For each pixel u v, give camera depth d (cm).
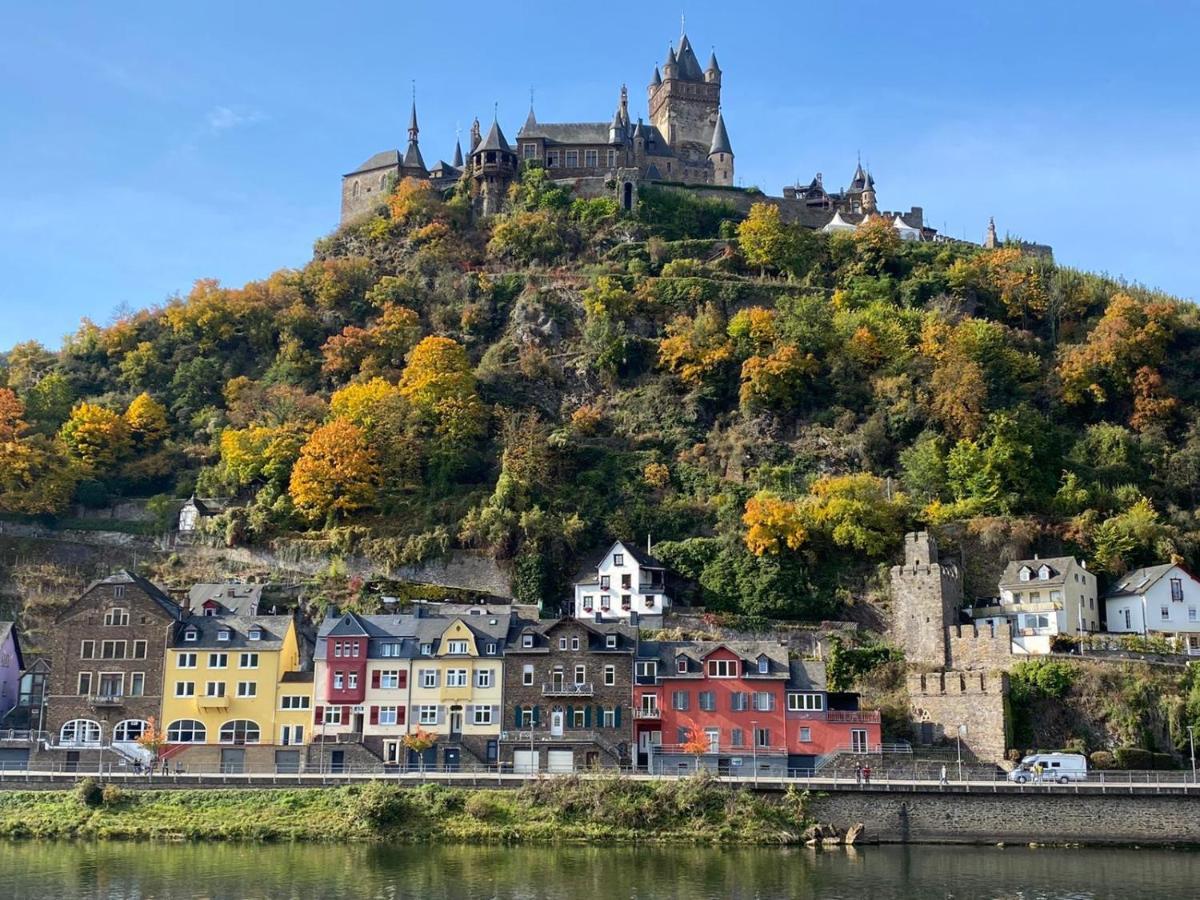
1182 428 16875
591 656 11400
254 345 19625
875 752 10931
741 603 13900
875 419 16512
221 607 12450
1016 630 13162
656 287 19362
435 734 11425
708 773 10094
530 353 18400
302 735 11669
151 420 17712
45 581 14838
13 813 9931
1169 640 12656
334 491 15488
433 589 14238
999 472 15175
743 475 16112
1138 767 10819
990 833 9762
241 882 8181
